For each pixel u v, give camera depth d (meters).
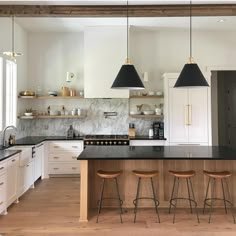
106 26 6.02
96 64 6.04
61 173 6.00
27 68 6.55
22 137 6.19
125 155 3.74
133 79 3.81
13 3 4.44
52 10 4.55
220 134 7.80
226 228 3.50
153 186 4.08
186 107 5.81
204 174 4.12
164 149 4.32
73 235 3.31
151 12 4.54
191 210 4.08
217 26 6.00
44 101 6.60
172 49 6.45
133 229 3.47
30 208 4.19
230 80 7.77
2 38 5.05
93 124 6.58
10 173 4.09
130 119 6.54
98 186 4.20
